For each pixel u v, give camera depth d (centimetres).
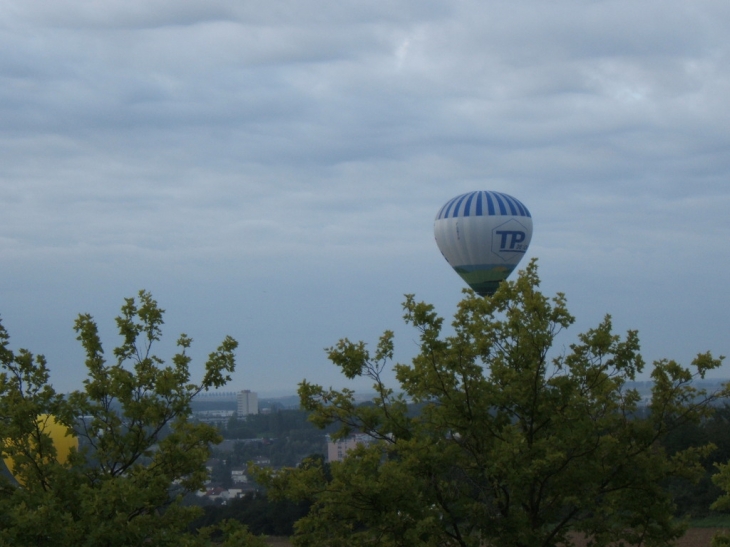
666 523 1644
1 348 1503
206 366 1591
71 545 1241
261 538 1432
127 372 1530
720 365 1667
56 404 1472
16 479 1599
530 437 1666
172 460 1446
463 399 1683
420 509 1534
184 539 1329
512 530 1569
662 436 1686
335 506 1566
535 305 1678
